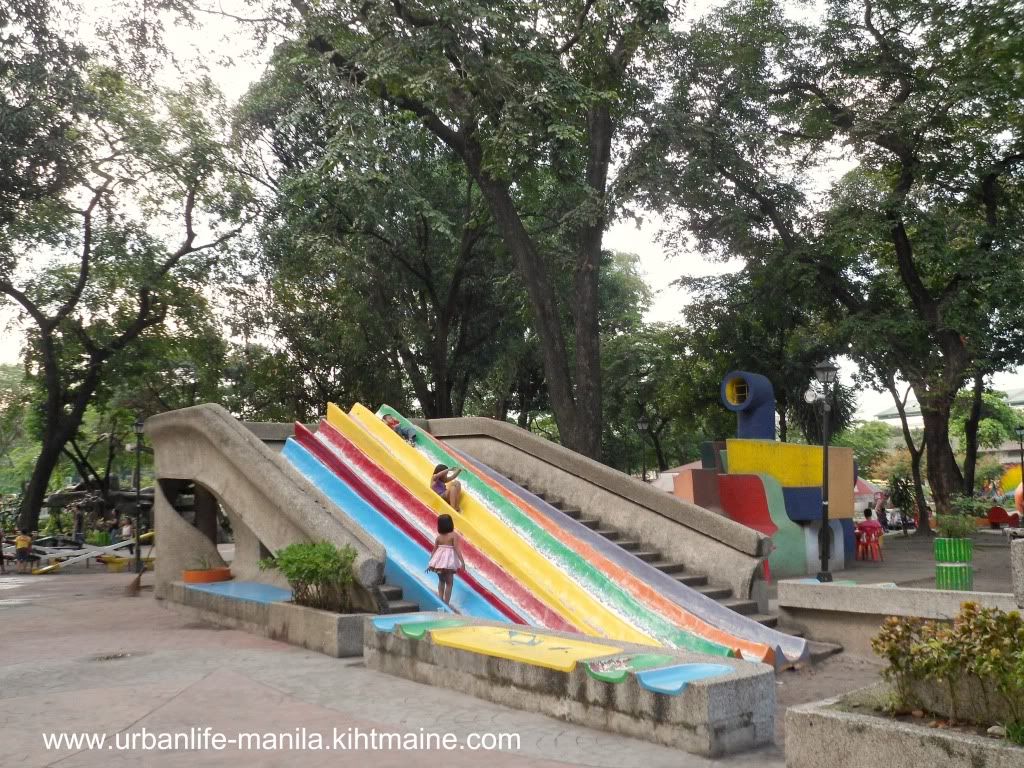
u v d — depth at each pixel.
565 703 6.82
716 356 34.38
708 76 26.36
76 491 43.72
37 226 26.38
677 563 13.09
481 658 7.64
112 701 7.65
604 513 14.48
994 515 33.66
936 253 25.12
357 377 31.77
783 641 10.04
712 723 5.85
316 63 19.92
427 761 5.79
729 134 26.56
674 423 41.91
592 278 22.23
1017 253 25.72
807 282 28.61
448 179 28.72
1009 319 27.73
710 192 26.77
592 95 19.20
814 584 10.41
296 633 10.77
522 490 14.59
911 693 5.11
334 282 31.09
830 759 4.96
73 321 29.88
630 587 11.37
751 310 32.16
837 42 27.33
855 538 22.30
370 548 11.12
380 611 10.68
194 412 15.09
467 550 12.11
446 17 18.27
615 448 44.22
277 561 10.93
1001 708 4.67
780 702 8.00
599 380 22.02
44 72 23.75
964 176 27.70
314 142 27.88
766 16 26.78
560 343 21.67
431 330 31.02
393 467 14.61
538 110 18.94
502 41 18.94
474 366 32.09
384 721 6.85
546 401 39.03
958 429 62.00
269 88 25.83
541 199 27.23
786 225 29.38
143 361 32.03
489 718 6.92
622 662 6.76
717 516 13.08
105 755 6.02
